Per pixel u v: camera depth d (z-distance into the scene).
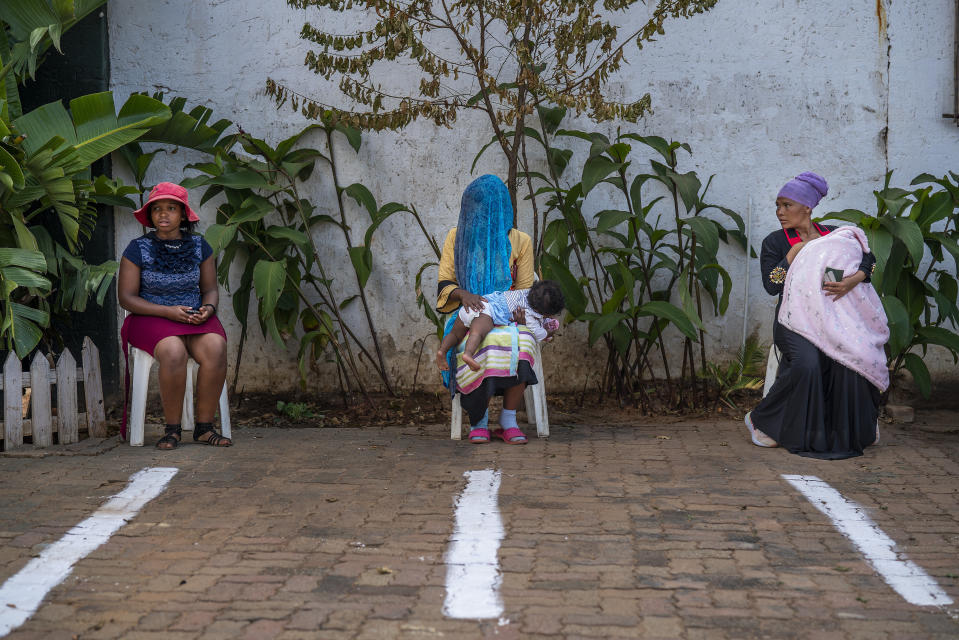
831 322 5.16
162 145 6.72
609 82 6.69
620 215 6.04
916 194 6.12
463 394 5.47
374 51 5.82
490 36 6.62
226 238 5.92
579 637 2.86
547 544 3.69
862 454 5.22
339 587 3.25
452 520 4.00
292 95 6.29
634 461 5.05
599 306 6.87
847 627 2.93
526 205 6.79
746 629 2.91
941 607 3.09
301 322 6.82
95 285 5.70
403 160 6.78
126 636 2.86
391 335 6.88
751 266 6.78
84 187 5.79
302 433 5.89
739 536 3.79
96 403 5.66
